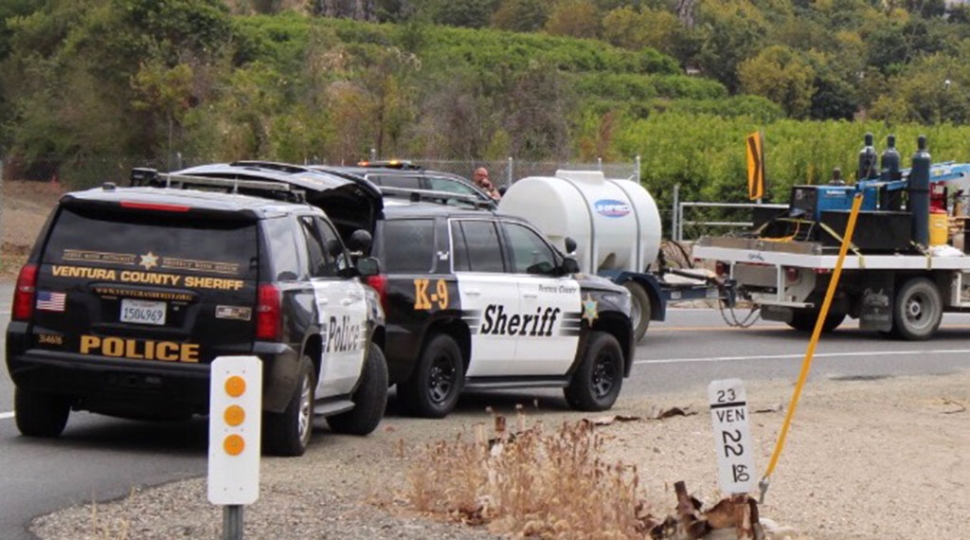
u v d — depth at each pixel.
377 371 25.45
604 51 154.00
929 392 35.59
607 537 17.67
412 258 27.42
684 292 44.97
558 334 29.56
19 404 23.03
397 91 72.25
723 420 17.81
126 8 77.69
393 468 22.06
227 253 21.69
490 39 147.75
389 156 69.94
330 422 25.61
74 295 21.80
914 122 125.75
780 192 85.31
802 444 27.31
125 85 76.88
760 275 47.22
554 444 20.27
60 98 80.00
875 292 47.31
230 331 21.50
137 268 21.72
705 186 81.81
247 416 14.44
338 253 24.80
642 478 22.81
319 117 70.38
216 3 82.75
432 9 165.38
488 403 31.05
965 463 26.42
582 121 90.69
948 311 49.53
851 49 175.00
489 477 19.05
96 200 21.94
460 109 74.69
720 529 17.80
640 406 31.47
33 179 82.19
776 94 152.12
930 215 48.12
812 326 50.25
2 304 44.75
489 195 44.50
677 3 179.50
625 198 42.44
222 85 75.44
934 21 194.75
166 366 21.52
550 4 177.12
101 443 23.42
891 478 24.66
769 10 193.50
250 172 27.84
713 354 41.72
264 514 18.08
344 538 17.03
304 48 89.69
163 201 21.88
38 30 92.25
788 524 20.44
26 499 18.94
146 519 17.84
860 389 35.62
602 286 30.91
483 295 28.22
